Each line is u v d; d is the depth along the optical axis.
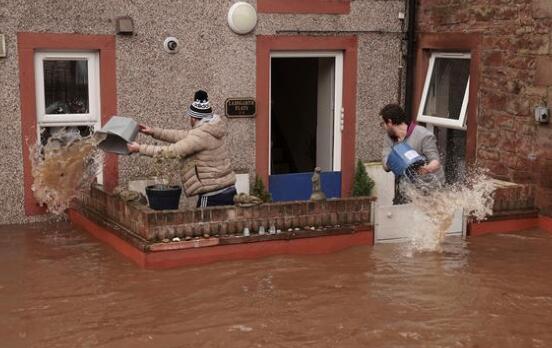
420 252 7.57
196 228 7.07
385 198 10.22
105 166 8.84
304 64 11.05
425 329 5.58
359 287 6.48
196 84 9.17
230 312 5.87
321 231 7.48
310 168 11.10
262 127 9.61
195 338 5.38
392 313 5.89
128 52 8.78
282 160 11.84
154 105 8.99
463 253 7.57
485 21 9.22
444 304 6.11
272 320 5.72
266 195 9.38
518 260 7.36
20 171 8.45
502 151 9.14
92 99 8.79
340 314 5.86
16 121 8.35
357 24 9.96
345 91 10.05
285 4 9.51
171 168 8.38
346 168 10.20
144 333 5.45
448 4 9.73
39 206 8.56
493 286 6.55
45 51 8.48
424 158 7.30
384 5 10.07
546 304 6.14
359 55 10.05
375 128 10.27
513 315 5.89
